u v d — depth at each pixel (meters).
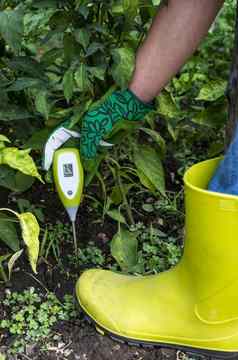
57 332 1.36
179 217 1.61
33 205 1.58
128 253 1.47
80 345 1.34
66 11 1.40
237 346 1.30
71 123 1.36
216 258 1.24
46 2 1.38
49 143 1.37
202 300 1.29
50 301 1.41
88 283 1.36
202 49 1.96
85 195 1.60
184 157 1.77
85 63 1.42
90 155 1.36
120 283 1.37
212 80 1.66
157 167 1.54
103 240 1.56
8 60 1.47
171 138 1.81
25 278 1.46
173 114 1.55
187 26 1.27
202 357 1.33
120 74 1.32
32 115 1.48
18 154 1.28
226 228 1.21
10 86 1.41
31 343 1.34
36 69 1.41
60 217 1.59
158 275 1.36
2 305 1.41
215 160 1.29
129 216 1.58
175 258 1.48
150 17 1.47
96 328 1.35
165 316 1.32
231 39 2.00
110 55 1.41
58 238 1.54
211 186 1.25
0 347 1.33
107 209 1.54
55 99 1.51
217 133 1.79
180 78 1.86
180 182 1.71
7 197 1.62
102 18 1.43
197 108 1.76
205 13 1.26
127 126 1.38
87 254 1.51
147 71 1.31
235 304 1.27
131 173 1.66
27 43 1.58
